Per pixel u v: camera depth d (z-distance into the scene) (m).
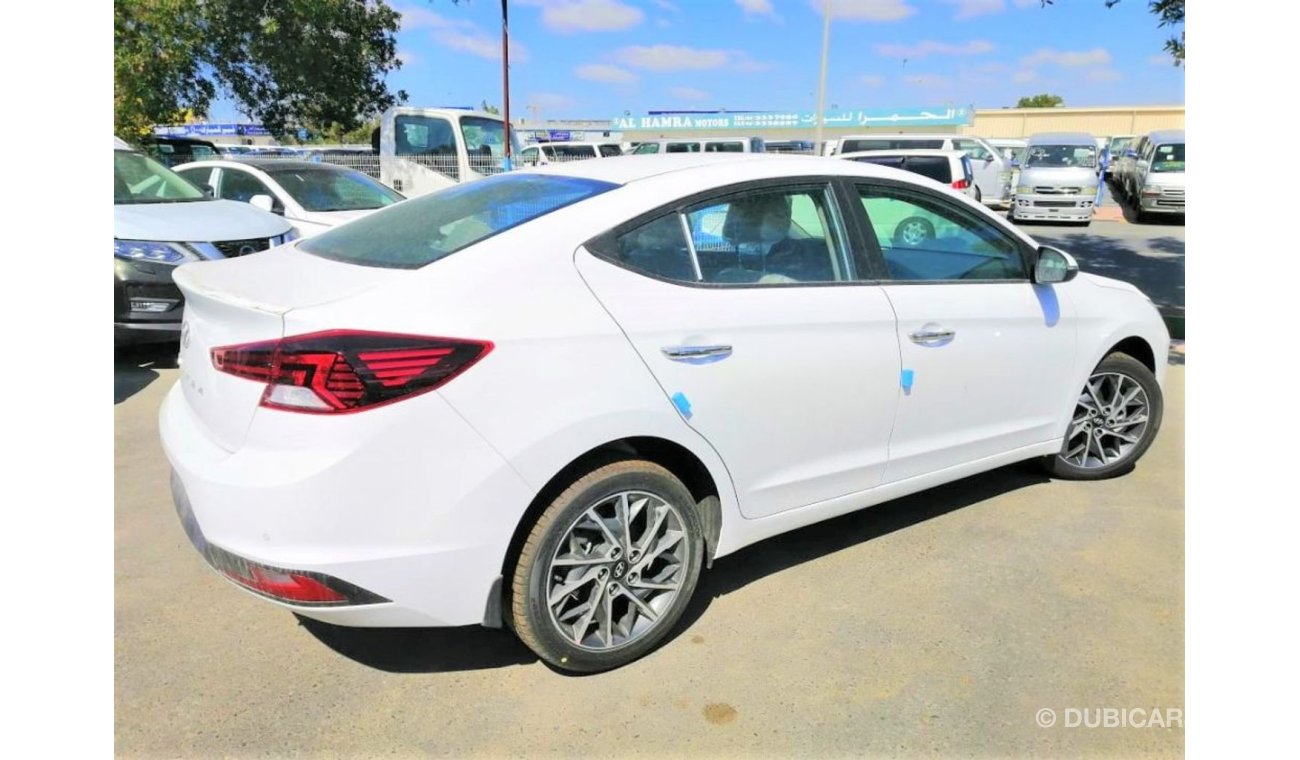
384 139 12.76
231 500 2.25
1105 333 4.02
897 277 3.28
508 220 2.68
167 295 6.10
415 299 2.33
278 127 16.47
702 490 2.90
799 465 3.06
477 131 12.84
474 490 2.33
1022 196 18.53
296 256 2.87
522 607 2.54
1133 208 21.41
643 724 2.51
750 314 2.82
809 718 2.53
